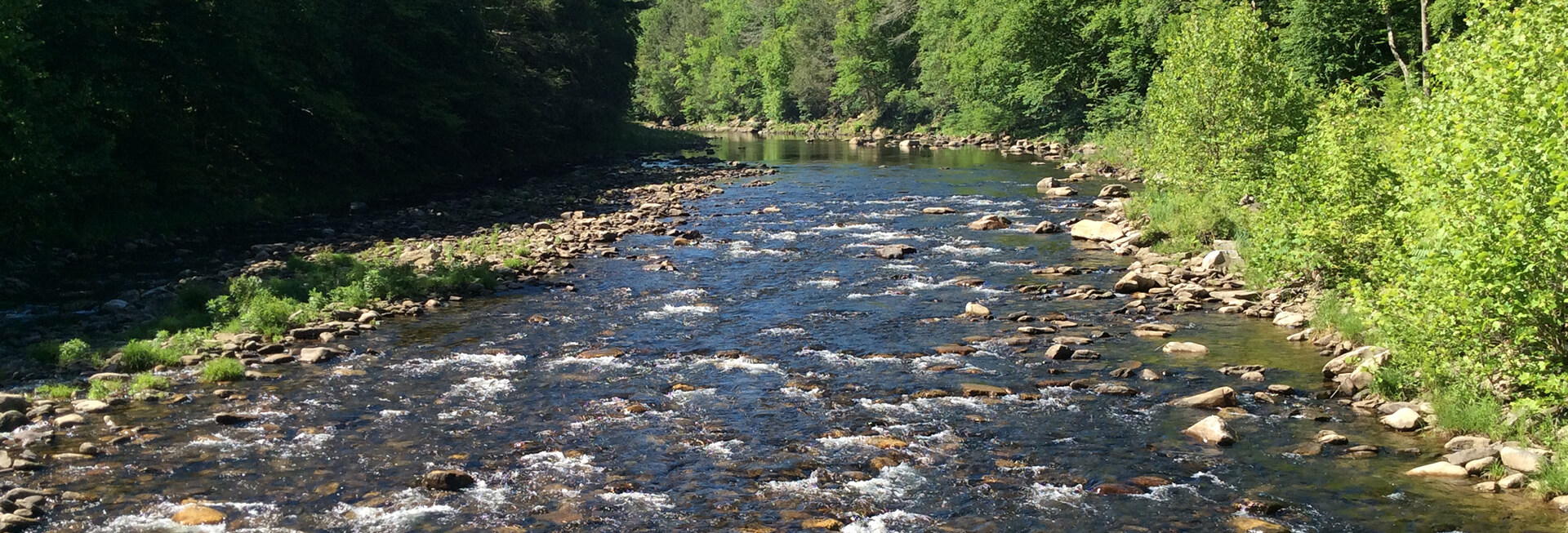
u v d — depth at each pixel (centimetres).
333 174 3609
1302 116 2639
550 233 2716
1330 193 1644
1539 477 977
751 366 1455
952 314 1772
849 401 1293
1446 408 1141
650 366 1459
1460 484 1002
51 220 2409
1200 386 1339
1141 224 2623
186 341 1523
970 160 5347
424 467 1074
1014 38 6253
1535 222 962
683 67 13300
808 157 5825
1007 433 1170
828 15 10369
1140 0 5444
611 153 6097
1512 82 1058
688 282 2078
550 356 1520
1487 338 1070
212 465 1073
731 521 943
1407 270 1207
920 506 974
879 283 2050
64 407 1254
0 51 2217
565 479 1043
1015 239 2611
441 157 4391
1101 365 1444
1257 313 1727
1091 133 5825
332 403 1288
